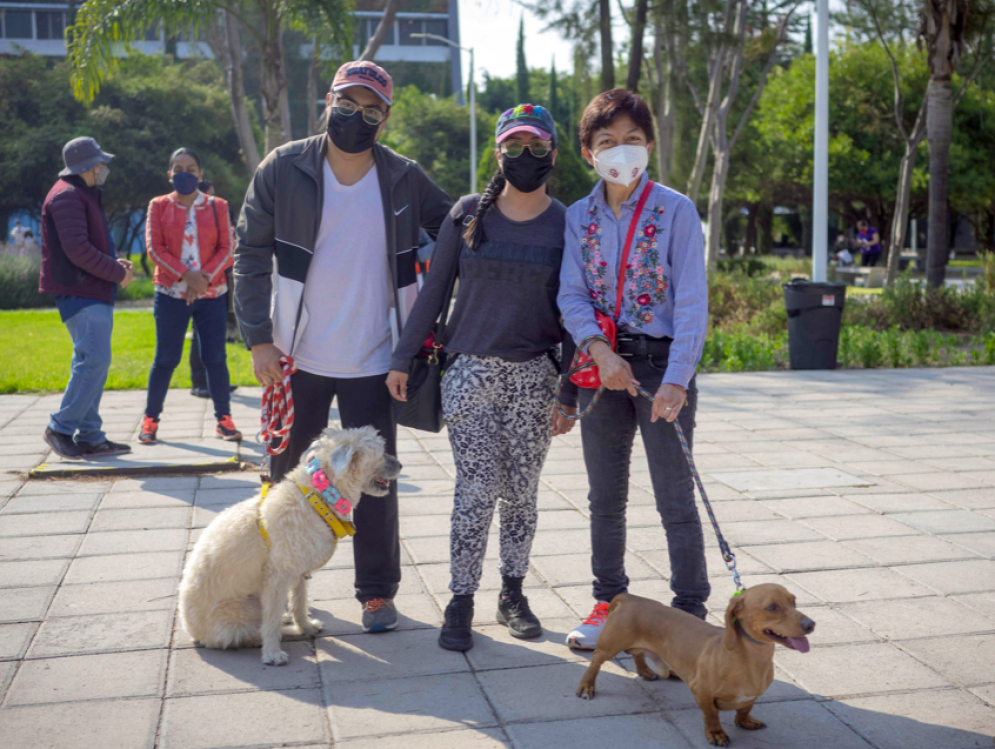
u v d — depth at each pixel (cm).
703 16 1731
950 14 1593
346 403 385
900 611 393
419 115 4550
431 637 372
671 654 298
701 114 2344
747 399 953
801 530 506
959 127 3466
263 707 311
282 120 1390
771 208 5009
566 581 432
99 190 643
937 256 1667
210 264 708
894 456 687
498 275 347
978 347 1334
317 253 373
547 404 360
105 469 621
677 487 347
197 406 895
